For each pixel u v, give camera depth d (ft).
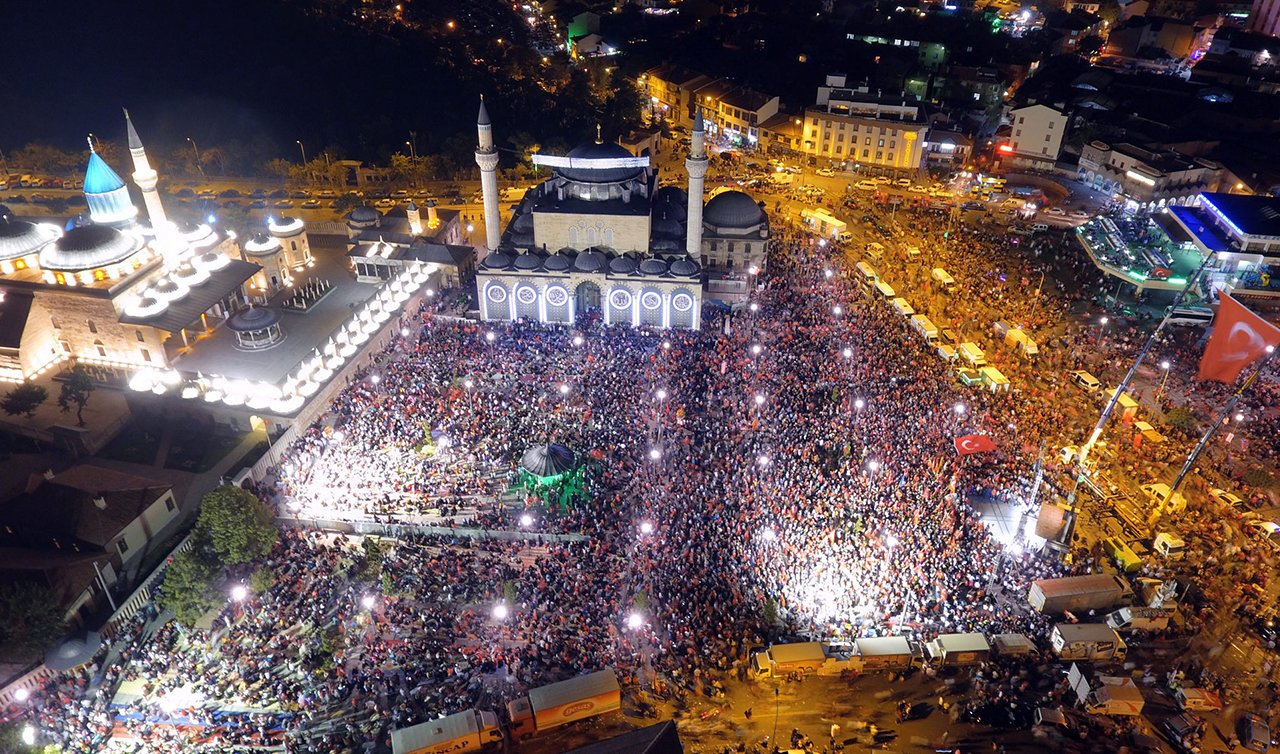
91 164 348.18
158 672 210.18
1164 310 384.06
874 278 405.39
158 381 300.81
